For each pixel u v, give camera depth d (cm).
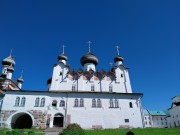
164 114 10412
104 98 4972
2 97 4712
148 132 3419
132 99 5075
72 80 5741
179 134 3069
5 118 4316
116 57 6688
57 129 3891
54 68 5844
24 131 3456
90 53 6738
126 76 6028
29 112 4450
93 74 5919
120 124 4662
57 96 4803
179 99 7744
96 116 4678
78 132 2569
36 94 4719
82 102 4828
